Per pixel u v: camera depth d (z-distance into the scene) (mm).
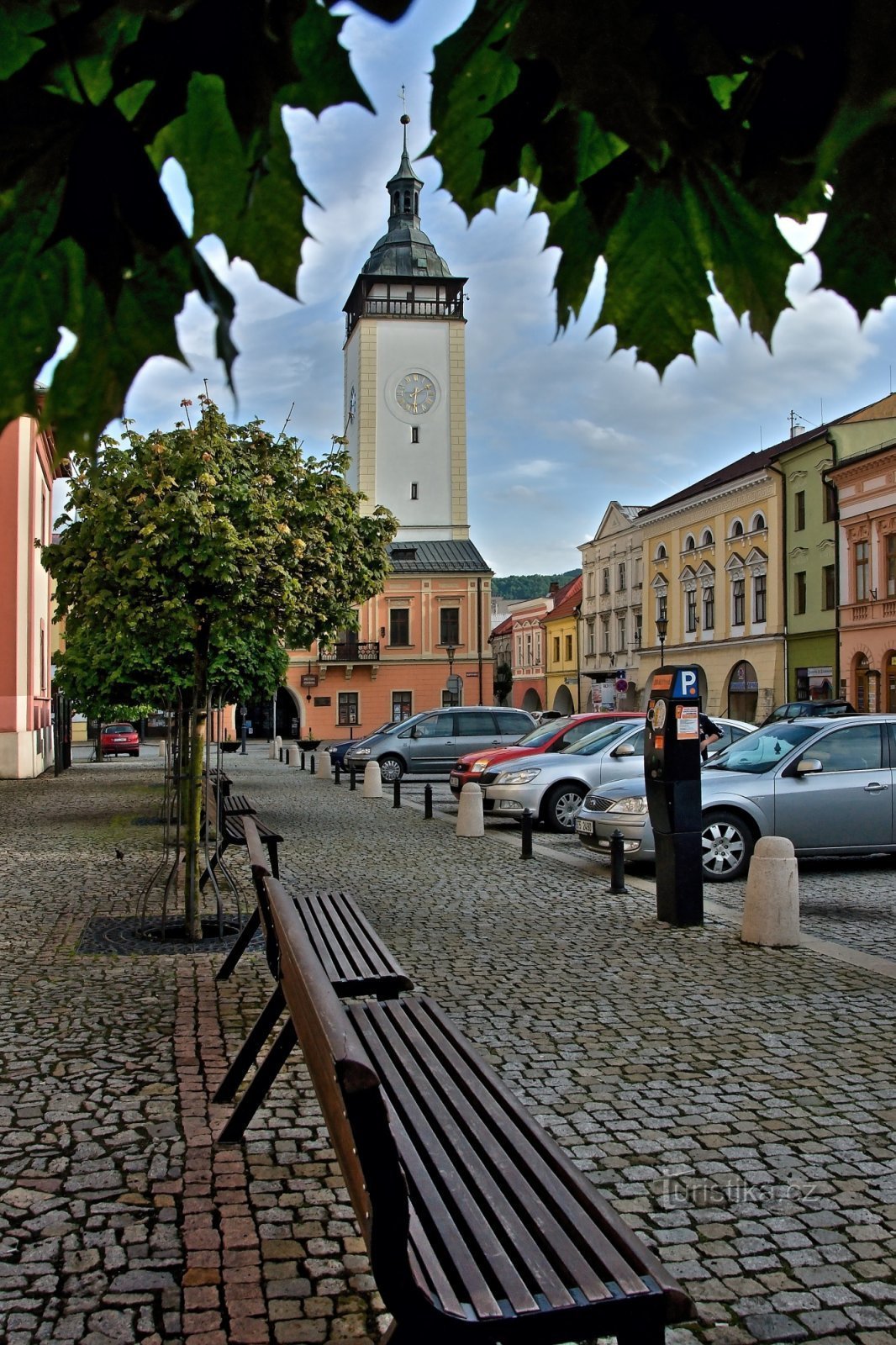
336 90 995
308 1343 3047
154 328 968
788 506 42844
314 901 6641
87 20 971
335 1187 4043
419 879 11719
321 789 25766
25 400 991
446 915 9609
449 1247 2434
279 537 9727
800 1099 5016
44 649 33125
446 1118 3131
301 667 57688
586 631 64312
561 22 1052
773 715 34375
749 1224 3789
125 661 15484
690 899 9117
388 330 62844
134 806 20875
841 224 1140
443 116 1133
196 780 8453
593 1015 6414
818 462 40594
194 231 1030
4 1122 4637
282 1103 4922
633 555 56969
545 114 1106
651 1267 2320
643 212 1191
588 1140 4527
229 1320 3150
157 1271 3420
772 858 8344
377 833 16281
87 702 17016
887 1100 4996
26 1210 3836
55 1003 6531
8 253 979
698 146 1116
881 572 37094
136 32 994
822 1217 3844
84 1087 5074
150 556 8969
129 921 9180
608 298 1232
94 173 956
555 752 18094
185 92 980
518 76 1105
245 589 9148
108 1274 3400
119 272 960
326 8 967
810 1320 3203
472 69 1114
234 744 46500
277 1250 3564
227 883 11266
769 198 1136
